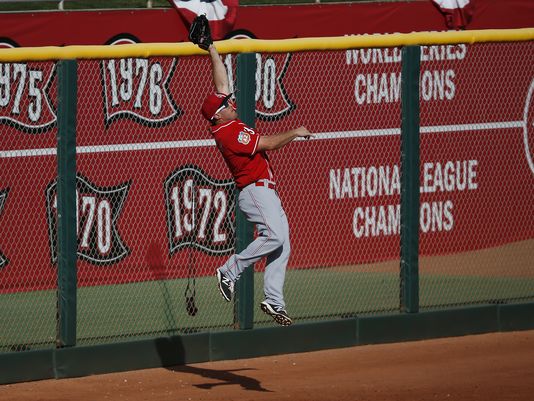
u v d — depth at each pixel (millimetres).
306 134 29328
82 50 32156
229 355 34281
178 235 41469
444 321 37531
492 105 47281
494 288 42281
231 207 41844
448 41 37812
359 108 45875
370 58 46250
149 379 31672
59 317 31859
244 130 29594
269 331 34812
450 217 46656
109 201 40688
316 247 44188
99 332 35375
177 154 42062
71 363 31734
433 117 46375
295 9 50969
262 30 50094
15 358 31016
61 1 47438
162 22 47469
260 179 29875
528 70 47281
